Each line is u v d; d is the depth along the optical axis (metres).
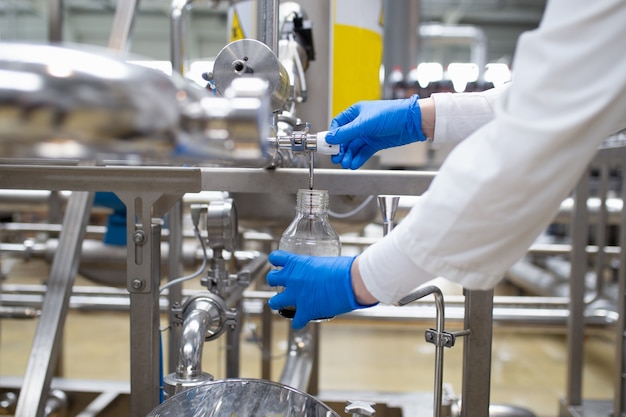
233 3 1.14
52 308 1.02
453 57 7.17
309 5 1.06
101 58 0.34
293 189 0.81
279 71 0.63
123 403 1.43
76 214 1.10
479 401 0.82
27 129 0.32
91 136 0.33
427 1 5.95
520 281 2.64
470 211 0.52
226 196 1.06
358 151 0.82
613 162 1.43
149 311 0.78
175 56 1.27
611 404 1.57
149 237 0.77
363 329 3.04
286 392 0.64
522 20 6.49
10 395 1.36
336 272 0.61
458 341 2.67
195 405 0.62
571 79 0.49
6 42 0.35
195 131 0.36
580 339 1.55
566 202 1.66
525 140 0.49
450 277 0.56
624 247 1.33
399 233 0.58
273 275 0.65
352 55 1.09
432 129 0.80
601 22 0.48
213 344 2.29
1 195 1.75
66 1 5.79
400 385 2.14
